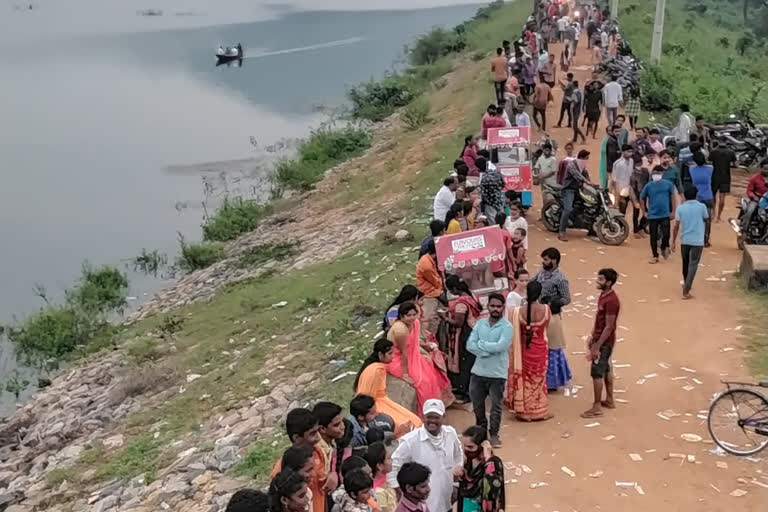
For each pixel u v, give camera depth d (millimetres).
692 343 13781
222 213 32688
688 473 10281
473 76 43438
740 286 16141
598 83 25953
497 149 19219
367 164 35188
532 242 18453
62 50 81625
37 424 18578
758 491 9914
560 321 12164
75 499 14023
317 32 88312
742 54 57031
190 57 76250
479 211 15859
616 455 10648
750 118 30891
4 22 101062
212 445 13938
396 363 10742
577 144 25750
